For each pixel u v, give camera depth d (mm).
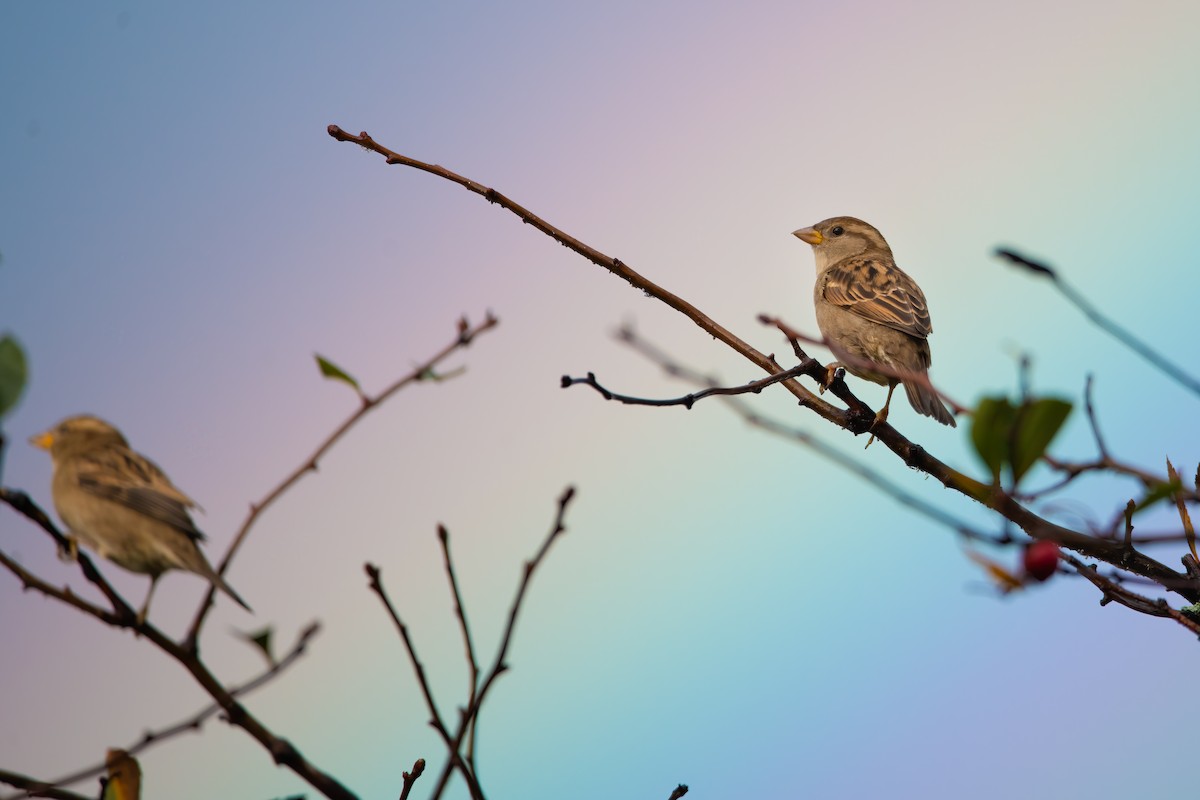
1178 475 7797
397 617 6027
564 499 6348
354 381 6992
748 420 5949
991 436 4945
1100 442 5695
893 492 5191
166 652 6043
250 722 6000
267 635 6180
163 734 5902
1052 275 4453
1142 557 7898
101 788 5820
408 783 6316
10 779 5602
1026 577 4977
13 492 6031
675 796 7750
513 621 6188
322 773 5996
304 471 6789
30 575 5871
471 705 6059
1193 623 7660
